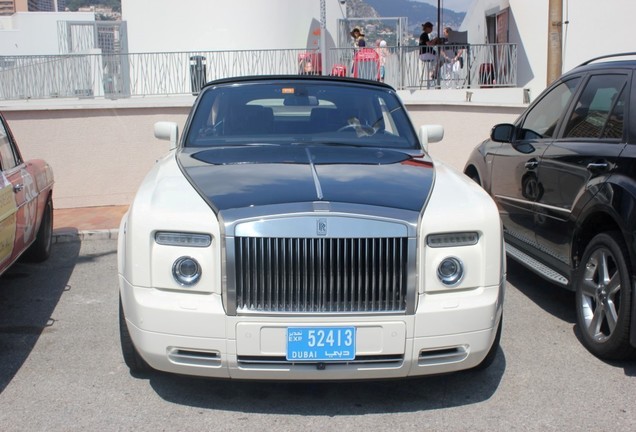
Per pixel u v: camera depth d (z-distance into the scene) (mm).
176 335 3580
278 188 3818
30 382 4320
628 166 4387
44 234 7176
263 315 3533
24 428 3730
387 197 3766
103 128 10047
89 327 5344
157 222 3631
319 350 3564
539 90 13555
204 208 3666
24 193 5891
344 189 3820
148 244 3627
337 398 4074
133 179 10234
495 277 3777
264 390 4172
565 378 4359
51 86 10828
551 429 3719
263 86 5488
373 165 4395
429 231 3627
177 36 15711
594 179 4703
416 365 3658
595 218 4750
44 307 5844
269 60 12320
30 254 7160
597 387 4223
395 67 12742
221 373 3629
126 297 3770
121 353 4789
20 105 9805
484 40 17203
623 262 4277
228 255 3504
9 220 5281
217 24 15680
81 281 6629
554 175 5309
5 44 25328
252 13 15742
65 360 4676
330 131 5152
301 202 3619
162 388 4203
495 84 12711
